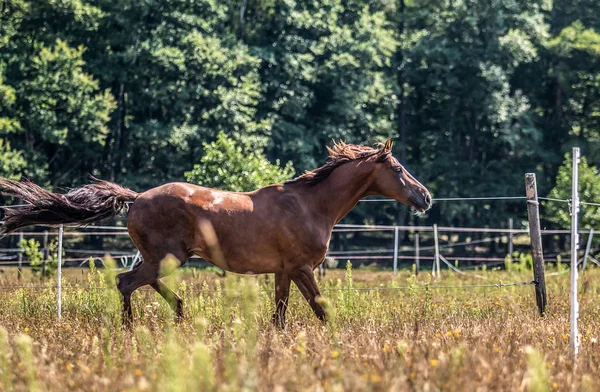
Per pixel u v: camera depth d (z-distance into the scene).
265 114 44.16
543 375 5.28
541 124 50.12
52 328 9.16
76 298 11.38
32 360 6.38
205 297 11.53
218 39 41.50
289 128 43.50
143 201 10.06
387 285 17.64
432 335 8.55
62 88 35.31
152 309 10.54
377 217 51.19
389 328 9.20
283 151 43.00
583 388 6.12
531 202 11.91
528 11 51.12
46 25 38.38
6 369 5.98
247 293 5.92
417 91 51.50
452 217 45.41
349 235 50.16
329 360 6.61
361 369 6.30
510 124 48.69
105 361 6.58
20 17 37.31
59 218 10.27
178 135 38.03
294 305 11.01
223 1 44.84
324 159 45.59
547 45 49.81
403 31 52.47
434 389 5.70
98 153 40.03
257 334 8.12
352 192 10.56
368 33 46.66
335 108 44.62
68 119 35.91
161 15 40.72
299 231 10.17
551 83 52.31
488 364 6.38
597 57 48.19
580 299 13.80
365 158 10.62
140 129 38.22
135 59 38.16
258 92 43.78
